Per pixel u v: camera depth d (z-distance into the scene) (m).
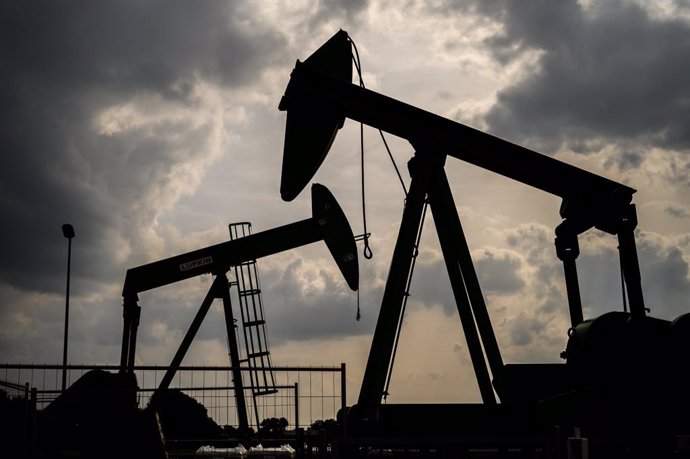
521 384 15.99
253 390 16.98
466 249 16.98
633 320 14.01
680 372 13.55
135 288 29.34
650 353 13.74
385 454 15.66
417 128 16.75
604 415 13.66
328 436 14.48
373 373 16.38
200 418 22.16
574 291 16.97
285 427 18.61
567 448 10.63
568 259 17.11
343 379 14.24
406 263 16.69
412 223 16.77
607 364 14.05
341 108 16.78
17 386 14.34
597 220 16.03
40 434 15.61
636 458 13.44
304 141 16.75
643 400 13.58
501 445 14.05
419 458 15.38
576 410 13.98
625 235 15.71
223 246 29.59
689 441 12.35
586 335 14.68
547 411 14.66
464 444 14.02
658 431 13.45
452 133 16.72
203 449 15.77
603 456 13.66
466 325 17.20
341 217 29.17
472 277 17.00
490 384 17.02
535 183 16.64
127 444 16.22
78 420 16.39
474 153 16.66
